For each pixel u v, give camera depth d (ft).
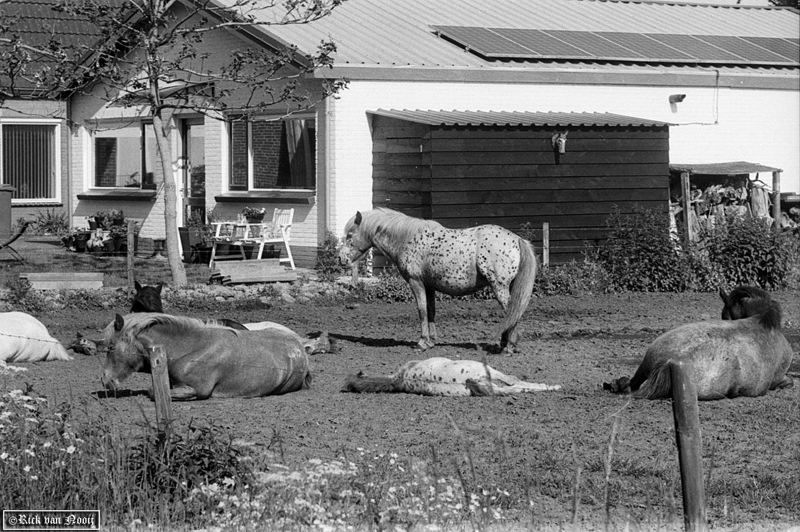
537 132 71.31
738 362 36.19
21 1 98.37
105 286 64.03
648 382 36.11
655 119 83.51
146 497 22.40
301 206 74.18
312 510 21.99
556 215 72.23
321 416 33.50
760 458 29.48
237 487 23.15
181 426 31.17
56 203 98.12
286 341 37.50
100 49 63.62
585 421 33.17
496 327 54.65
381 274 66.74
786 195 86.12
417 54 75.66
